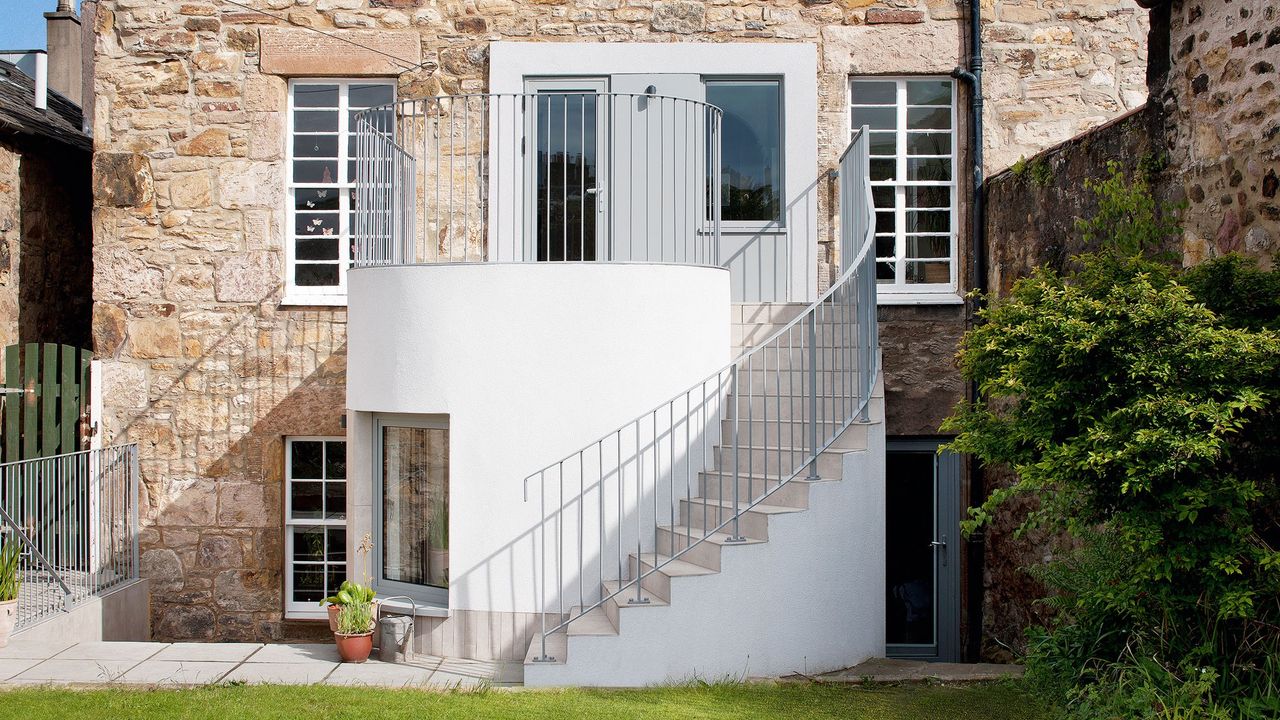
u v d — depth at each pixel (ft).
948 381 31.14
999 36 31.42
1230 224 19.72
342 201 32.09
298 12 31.30
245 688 20.51
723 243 31.53
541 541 24.36
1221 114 19.99
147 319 31.27
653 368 24.85
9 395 31.45
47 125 36.06
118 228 31.30
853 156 28.48
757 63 31.19
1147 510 16.47
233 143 31.35
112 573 29.76
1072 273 25.18
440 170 31.32
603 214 30.99
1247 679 16.46
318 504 31.83
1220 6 20.03
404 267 25.08
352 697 19.86
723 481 24.81
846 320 28.50
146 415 31.17
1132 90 31.42
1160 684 16.63
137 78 31.35
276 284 31.35
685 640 21.89
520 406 24.44
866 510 23.86
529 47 31.04
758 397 27.14
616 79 31.12
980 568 30.58
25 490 28.81
